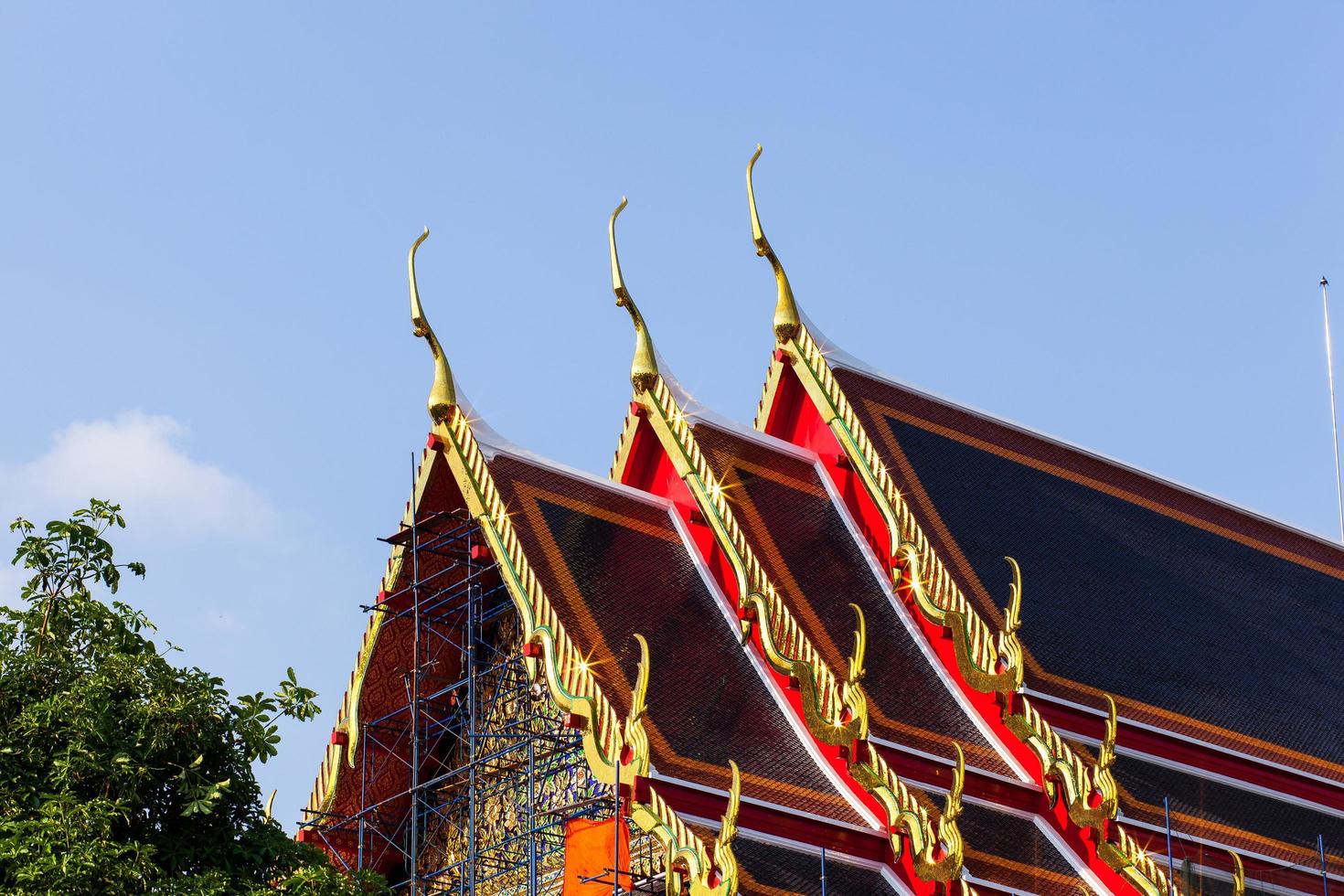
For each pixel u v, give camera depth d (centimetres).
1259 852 4744
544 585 4753
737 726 4638
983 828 4566
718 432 5241
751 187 5509
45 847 3616
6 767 3784
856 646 4562
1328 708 5381
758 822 4394
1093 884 4519
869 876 4438
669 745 4484
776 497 5216
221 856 3878
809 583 5034
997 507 5372
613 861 4378
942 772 4650
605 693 4550
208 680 3959
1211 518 5897
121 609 4078
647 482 5281
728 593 4981
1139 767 4838
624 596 4856
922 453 5369
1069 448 5744
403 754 5247
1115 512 5656
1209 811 4822
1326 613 5822
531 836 4550
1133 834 4575
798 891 4291
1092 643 5091
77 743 3762
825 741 4512
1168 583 5506
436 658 5209
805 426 5447
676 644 4791
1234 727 5103
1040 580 5203
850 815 4512
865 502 5228
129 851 3703
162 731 3838
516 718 4978
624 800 4412
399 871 5238
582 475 5103
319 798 5231
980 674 4762
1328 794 5088
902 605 5066
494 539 4816
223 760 3934
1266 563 5881
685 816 4347
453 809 5122
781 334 5441
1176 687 5109
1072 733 4806
